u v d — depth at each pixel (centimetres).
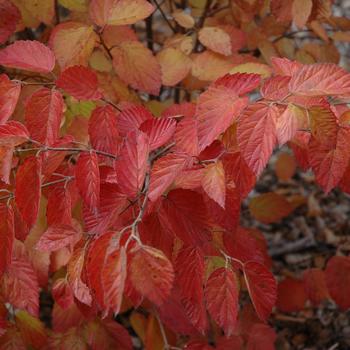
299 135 99
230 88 93
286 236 175
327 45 133
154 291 82
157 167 90
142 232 94
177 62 119
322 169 92
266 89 91
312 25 128
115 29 118
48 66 102
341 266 120
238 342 116
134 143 90
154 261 82
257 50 140
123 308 117
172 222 94
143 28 171
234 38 124
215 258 103
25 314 115
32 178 93
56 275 121
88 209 95
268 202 130
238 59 120
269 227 178
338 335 152
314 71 90
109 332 117
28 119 98
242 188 96
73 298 103
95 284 85
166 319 112
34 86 116
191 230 95
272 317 157
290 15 117
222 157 95
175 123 95
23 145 115
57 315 117
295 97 90
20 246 107
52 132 99
